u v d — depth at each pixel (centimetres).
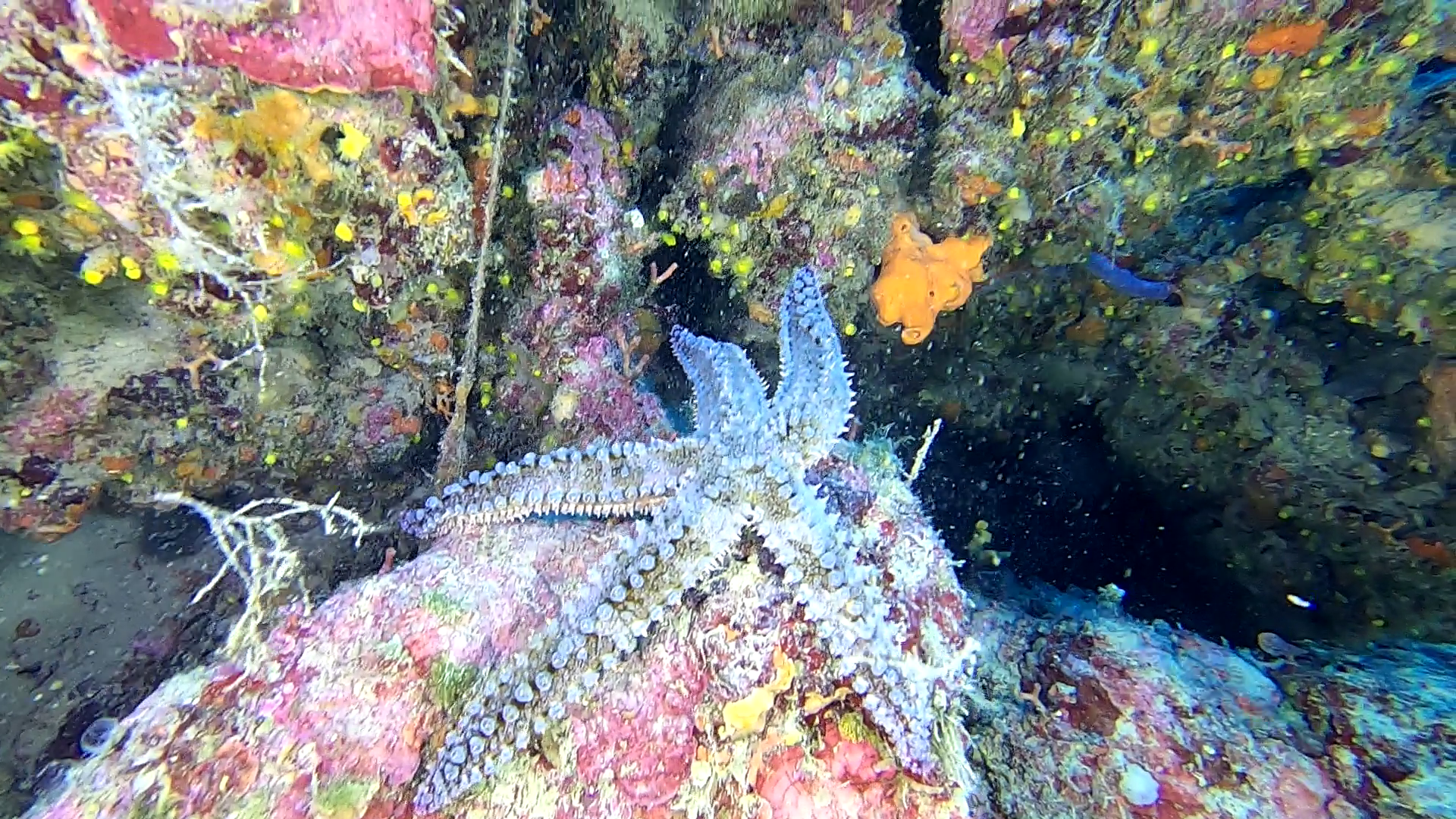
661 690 29
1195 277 48
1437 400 43
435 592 32
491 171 36
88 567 40
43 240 28
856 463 39
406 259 34
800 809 28
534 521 37
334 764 27
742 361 37
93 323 32
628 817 28
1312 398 48
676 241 47
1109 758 35
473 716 26
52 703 39
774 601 30
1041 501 62
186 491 38
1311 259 44
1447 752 33
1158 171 44
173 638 41
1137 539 60
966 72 42
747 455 32
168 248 28
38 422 33
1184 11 38
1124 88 40
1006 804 36
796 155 43
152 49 24
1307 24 37
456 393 41
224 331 33
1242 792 33
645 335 49
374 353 39
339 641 30
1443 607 46
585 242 42
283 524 41
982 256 45
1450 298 40
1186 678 38
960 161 43
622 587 28
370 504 44
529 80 38
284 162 28
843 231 44
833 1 44
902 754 27
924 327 44
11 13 22
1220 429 51
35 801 35
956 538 58
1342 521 48
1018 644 43
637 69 46
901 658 29
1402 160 40
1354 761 34
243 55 25
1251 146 42
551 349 44
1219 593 56
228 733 27
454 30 30
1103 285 49
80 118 24
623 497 33
